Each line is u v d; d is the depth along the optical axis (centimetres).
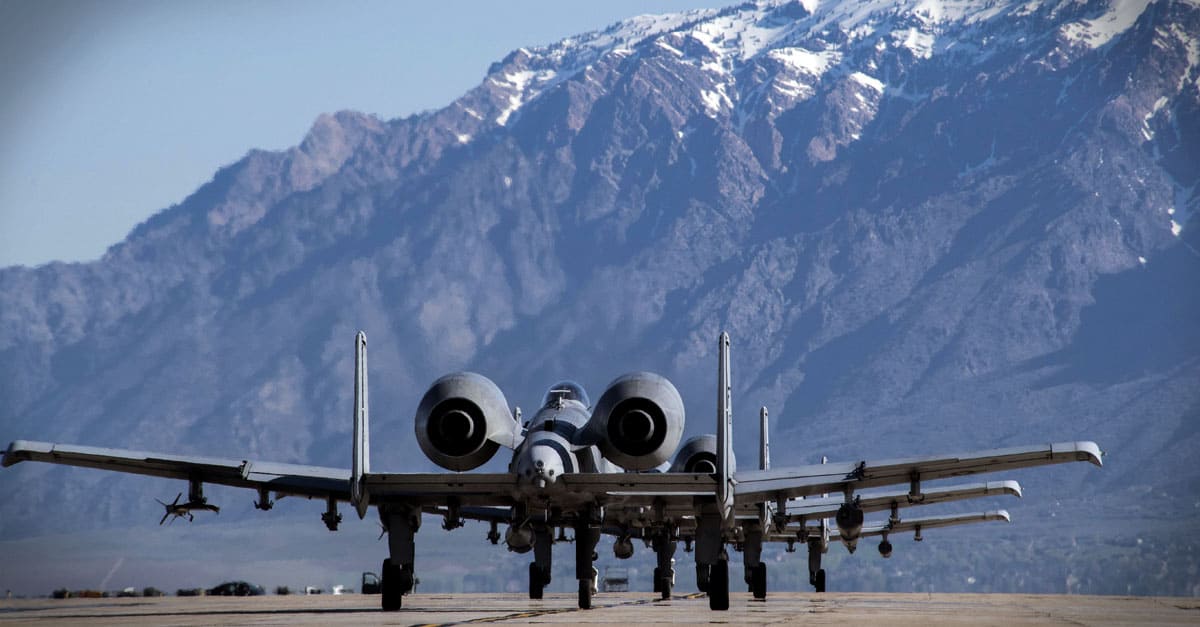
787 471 8006
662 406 8031
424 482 7631
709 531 8262
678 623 6544
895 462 7956
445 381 8131
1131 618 7850
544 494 7638
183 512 8038
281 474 8000
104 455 7925
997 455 7838
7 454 7812
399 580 8131
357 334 7700
